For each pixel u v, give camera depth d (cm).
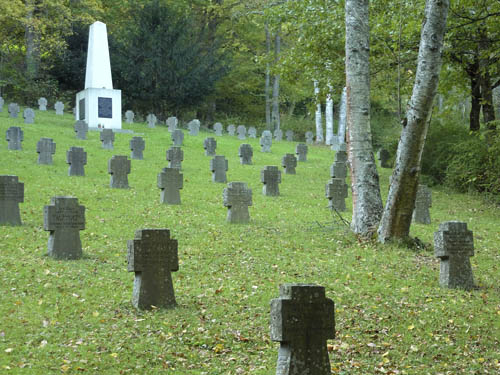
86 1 5078
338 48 2575
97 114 3869
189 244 1645
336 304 1188
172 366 884
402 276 1416
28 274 1273
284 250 1628
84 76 5331
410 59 2481
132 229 1783
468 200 2712
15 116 3944
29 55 5153
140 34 5188
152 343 952
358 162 1758
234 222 1939
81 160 2545
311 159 3716
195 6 5916
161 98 5316
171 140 3766
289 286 766
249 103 6438
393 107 4622
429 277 1420
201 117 6212
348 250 1639
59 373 830
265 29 5488
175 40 5259
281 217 2084
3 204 1717
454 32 2342
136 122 4844
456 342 1038
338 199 2303
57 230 1431
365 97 1761
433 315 1152
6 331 961
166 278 1130
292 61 2680
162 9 5288
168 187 2183
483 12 2358
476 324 1120
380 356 963
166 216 1962
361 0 1761
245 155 3250
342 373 883
